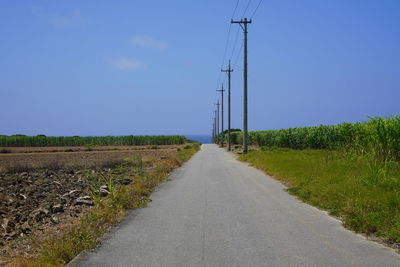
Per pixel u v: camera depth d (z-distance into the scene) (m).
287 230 7.36
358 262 5.45
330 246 6.27
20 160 37.00
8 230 8.67
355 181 11.27
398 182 10.58
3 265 6.01
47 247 6.43
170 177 18.06
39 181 18.92
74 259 5.81
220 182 15.55
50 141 81.38
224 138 98.81
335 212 8.81
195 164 26.69
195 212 9.33
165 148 66.12
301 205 10.08
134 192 12.07
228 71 53.00
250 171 19.98
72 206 11.55
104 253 6.08
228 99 52.62
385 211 7.91
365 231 7.18
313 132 32.38
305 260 5.55
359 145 17.50
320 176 13.55
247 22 33.00
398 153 14.56
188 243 6.55
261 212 9.17
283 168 17.59
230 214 8.99
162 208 10.00
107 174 20.73
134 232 7.44
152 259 5.71
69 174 22.22
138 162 25.80
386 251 5.97
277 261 5.53
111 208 9.81
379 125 15.23
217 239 6.78
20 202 12.53
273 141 45.75
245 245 6.37
